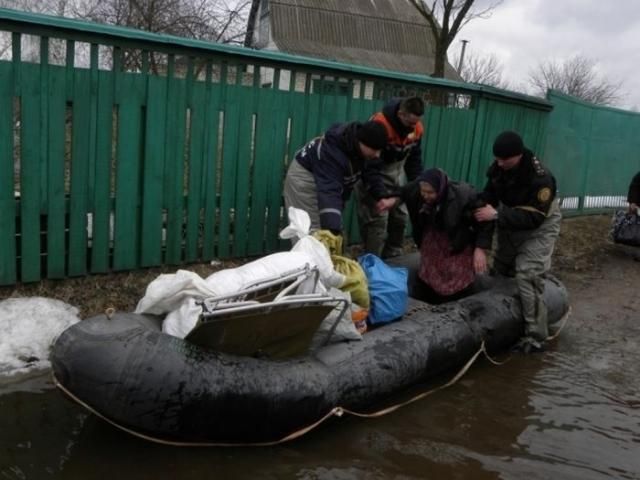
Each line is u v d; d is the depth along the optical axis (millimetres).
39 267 4738
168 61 5000
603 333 6051
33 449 3342
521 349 5371
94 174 4824
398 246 6391
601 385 4855
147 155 5035
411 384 4359
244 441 3518
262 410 3469
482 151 7922
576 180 11109
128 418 3234
